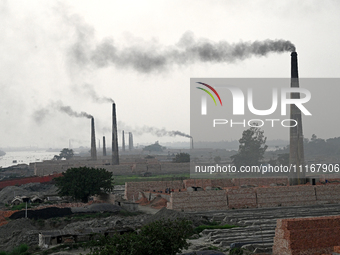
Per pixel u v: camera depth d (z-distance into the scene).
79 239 34.91
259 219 41.47
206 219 44.12
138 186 65.44
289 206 55.44
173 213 42.31
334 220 26.86
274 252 26.94
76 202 61.78
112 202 59.81
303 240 25.97
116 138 133.88
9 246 35.41
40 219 44.84
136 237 24.25
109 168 120.31
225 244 32.75
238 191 54.34
